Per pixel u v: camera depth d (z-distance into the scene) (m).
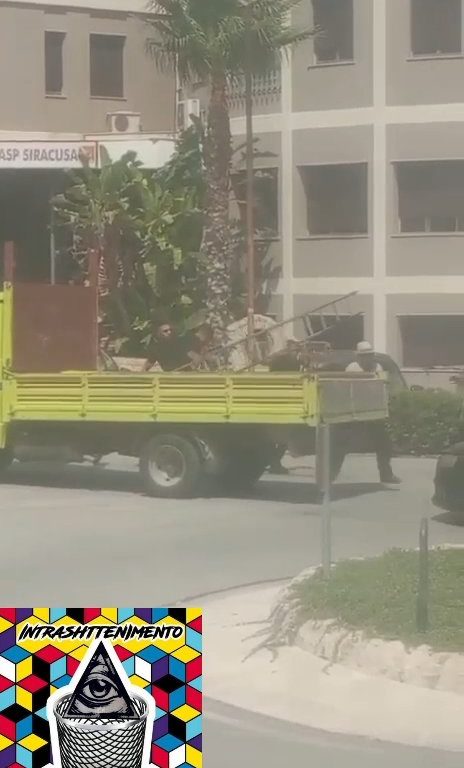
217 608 10.45
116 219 30.59
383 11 31.02
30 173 35.88
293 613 9.38
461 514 16.00
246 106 29.39
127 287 30.58
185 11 28.50
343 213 31.89
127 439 18.09
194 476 17.48
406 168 31.16
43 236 36.34
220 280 29.33
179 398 17.42
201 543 13.74
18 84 35.69
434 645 8.27
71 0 36.12
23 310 19.08
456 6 30.55
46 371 19.39
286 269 32.38
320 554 13.03
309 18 31.64
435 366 31.20
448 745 7.06
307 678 8.30
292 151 32.06
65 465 21.92
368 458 23.64
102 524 15.09
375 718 7.53
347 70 31.42
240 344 26.95
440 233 30.94
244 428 17.31
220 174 29.25
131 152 31.23
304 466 21.48
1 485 19.09
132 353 30.09
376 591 9.48
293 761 6.75
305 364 21.50
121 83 36.97
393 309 31.36
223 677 8.43
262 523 15.23
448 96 30.66
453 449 14.89
